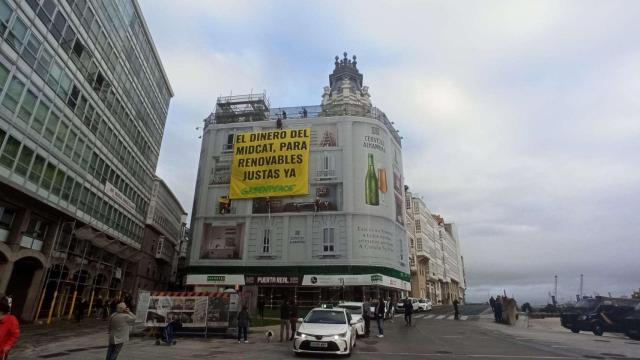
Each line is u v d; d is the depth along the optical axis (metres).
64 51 23.23
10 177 19.19
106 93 29.67
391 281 39.69
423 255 69.19
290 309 16.06
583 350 13.12
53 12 21.78
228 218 42.62
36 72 20.67
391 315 30.38
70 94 24.34
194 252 41.75
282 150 43.97
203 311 16.41
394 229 42.84
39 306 22.52
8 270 19.86
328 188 42.09
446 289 96.81
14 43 18.80
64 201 24.58
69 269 26.73
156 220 50.47
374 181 42.59
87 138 27.22
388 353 12.38
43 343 13.59
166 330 14.25
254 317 22.50
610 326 19.33
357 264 38.72
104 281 33.81
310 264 39.44
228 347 13.64
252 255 40.72
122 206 35.19
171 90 47.84
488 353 12.37
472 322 27.42
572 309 21.89
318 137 44.41
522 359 11.13
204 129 49.06
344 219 40.62
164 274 57.62
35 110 20.84
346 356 11.63
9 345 5.74
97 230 29.86
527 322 25.86
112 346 8.06
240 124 46.84
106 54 29.03
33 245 22.19
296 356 11.69
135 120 36.72
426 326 23.20
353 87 55.22
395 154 49.31
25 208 20.83
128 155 35.72
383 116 50.06
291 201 42.09
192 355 11.62
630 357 11.57
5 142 18.64
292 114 48.72
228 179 44.44
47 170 22.41
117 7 30.47
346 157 42.81
